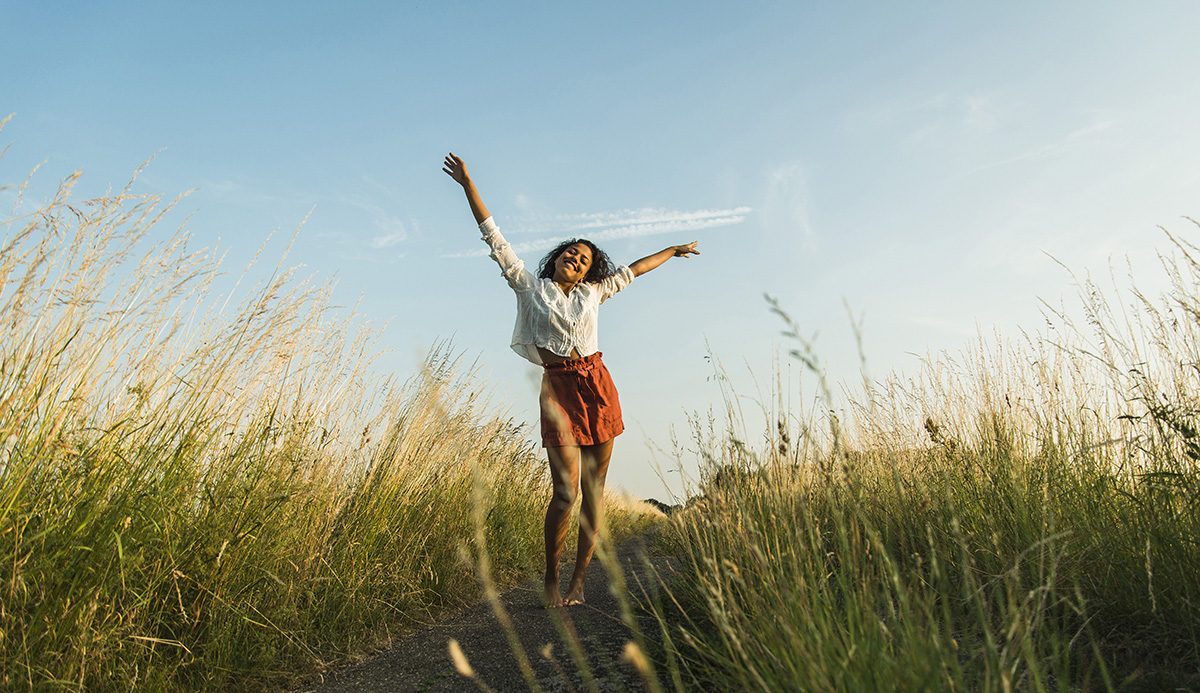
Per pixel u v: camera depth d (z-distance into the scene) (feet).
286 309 9.70
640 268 13.10
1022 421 11.37
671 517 10.08
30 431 7.17
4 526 6.58
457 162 12.19
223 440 9.43
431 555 12.75
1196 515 7.27
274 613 8.75
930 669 4.22
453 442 15.15
